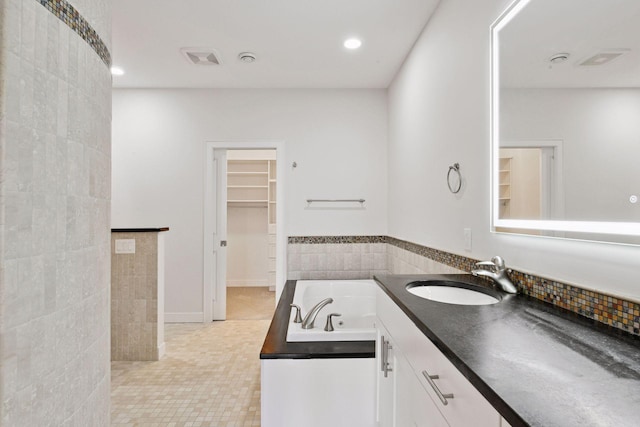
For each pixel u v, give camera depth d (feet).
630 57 2.92
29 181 2.79
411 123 9.18
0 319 2.54
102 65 3.98
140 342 8.91
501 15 4.83
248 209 18.25
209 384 7.70
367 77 11.12
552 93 3.86
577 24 3.51
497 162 5.02
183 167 11.96
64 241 3.21
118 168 11.89
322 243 12.05
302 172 12.07
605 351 2.46
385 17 7.71
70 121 3.31
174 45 9.00
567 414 1.64
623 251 2.98
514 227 4.60
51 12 3.03
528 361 2.28
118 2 7.18
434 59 7.47
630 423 1.57
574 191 3.51
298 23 7.97
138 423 6.26
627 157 2.94
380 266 12.13
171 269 11.96
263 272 18.30
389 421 4.77
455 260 6.40
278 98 12.05
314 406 5.61
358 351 5.71
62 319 3.18
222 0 7.13
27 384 2.77
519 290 4.40
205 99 11.98
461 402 2.42
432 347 3.02
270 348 5.84
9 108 2.59
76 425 3.40
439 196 7.22
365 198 12.12
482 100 5.42
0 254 2.53
